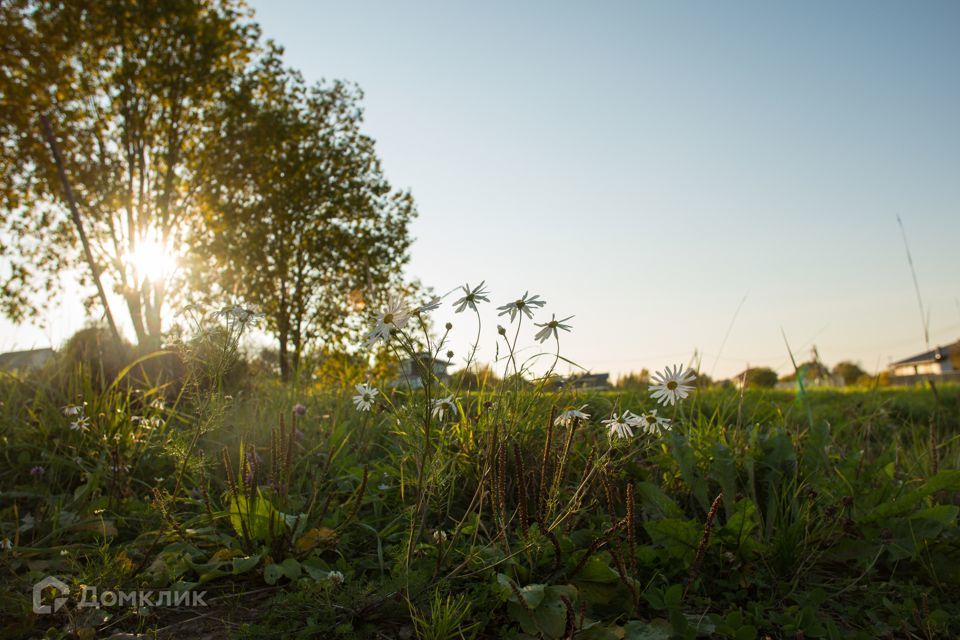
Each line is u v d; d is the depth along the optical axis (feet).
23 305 57.57
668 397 7.66
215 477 10.71
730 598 8.09
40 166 55.26
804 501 9.65
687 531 8.43
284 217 62.08
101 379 14.88
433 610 7.00
